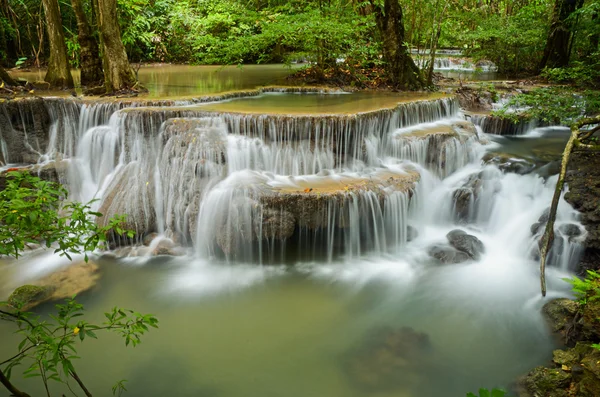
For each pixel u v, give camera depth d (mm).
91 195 7785
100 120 7922
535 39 15070
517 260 6574
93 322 5125
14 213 2740
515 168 7840
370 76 11781
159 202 7031
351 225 6301
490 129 10109
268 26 11227
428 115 9117
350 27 10828
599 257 6047
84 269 6172
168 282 5977
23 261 6352
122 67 9242
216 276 6133
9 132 7922
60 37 9719
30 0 14914
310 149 7094
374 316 5355
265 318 5297
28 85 9406
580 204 6527
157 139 7340
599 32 13047
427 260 6559
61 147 8188
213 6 15906
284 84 11258
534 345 4836
